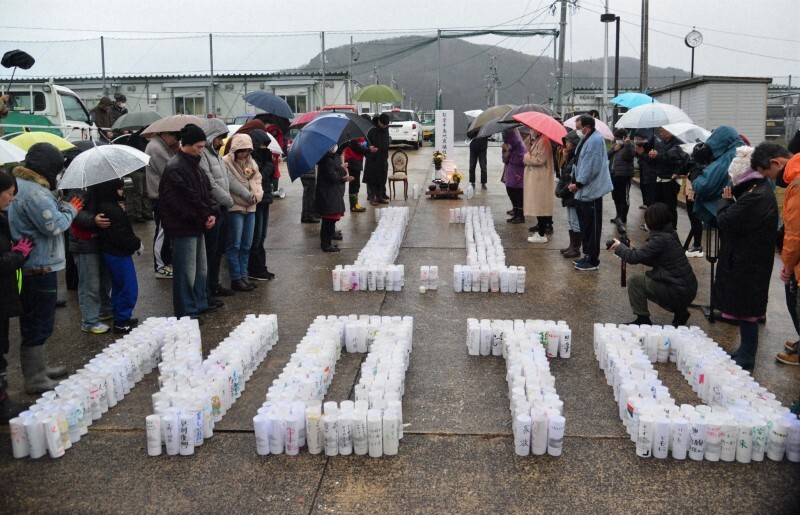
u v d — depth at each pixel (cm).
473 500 347
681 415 400
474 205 1323
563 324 561
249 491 357
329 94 2502
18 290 438
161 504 347
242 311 679
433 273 749
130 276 611
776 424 383
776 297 727
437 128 1550
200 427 404
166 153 780
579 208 820
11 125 1100
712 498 348
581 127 805
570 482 363
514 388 438
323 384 471
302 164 809
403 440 411
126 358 490
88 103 2370
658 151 976
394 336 532
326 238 944
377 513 337
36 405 423
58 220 473
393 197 1412
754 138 1852
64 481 371
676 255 584
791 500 345
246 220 751
